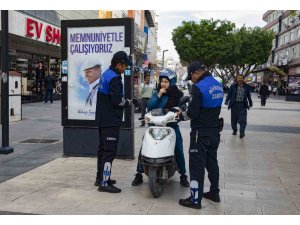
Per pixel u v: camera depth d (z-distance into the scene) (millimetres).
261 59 61375
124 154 7641
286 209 4996
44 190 5586
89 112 7691
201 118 4973
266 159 8047
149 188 5469
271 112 21172
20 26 17688
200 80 5078
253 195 5559
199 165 4969
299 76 36562
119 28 7398
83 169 6840
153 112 5605
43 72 23625
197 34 52781
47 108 18453
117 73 5586
